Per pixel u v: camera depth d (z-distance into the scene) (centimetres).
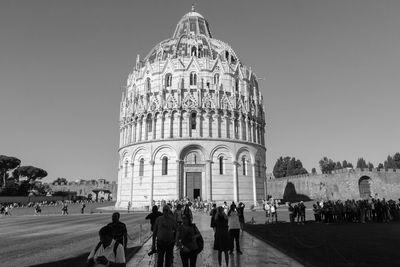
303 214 3894
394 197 9531
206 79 7581
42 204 12362
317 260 1709
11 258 1789
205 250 2092
